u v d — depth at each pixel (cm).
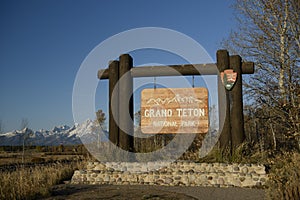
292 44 1744
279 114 1670
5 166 1504
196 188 978
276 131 2053
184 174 1043
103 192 918
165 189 966
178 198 827
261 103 1772
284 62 1728
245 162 1073
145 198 820
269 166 1076
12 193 802
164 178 1055
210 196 855
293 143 1770
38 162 1852
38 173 1065
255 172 1009
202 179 1026
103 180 1096
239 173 1007
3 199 776
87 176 1110
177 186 1020
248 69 1140
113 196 855
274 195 705
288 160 1127
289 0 1716
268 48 1808
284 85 1698
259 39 1833
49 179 1088
